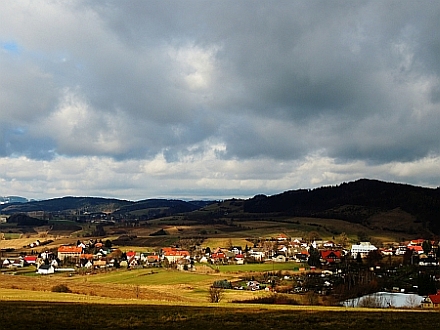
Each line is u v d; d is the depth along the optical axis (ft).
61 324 116.88
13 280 326.44
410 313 151.33
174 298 277.44
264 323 125.59
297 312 146.20
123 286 338.54
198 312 141.90
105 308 148.36
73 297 204.13
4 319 120.57
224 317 132.67
